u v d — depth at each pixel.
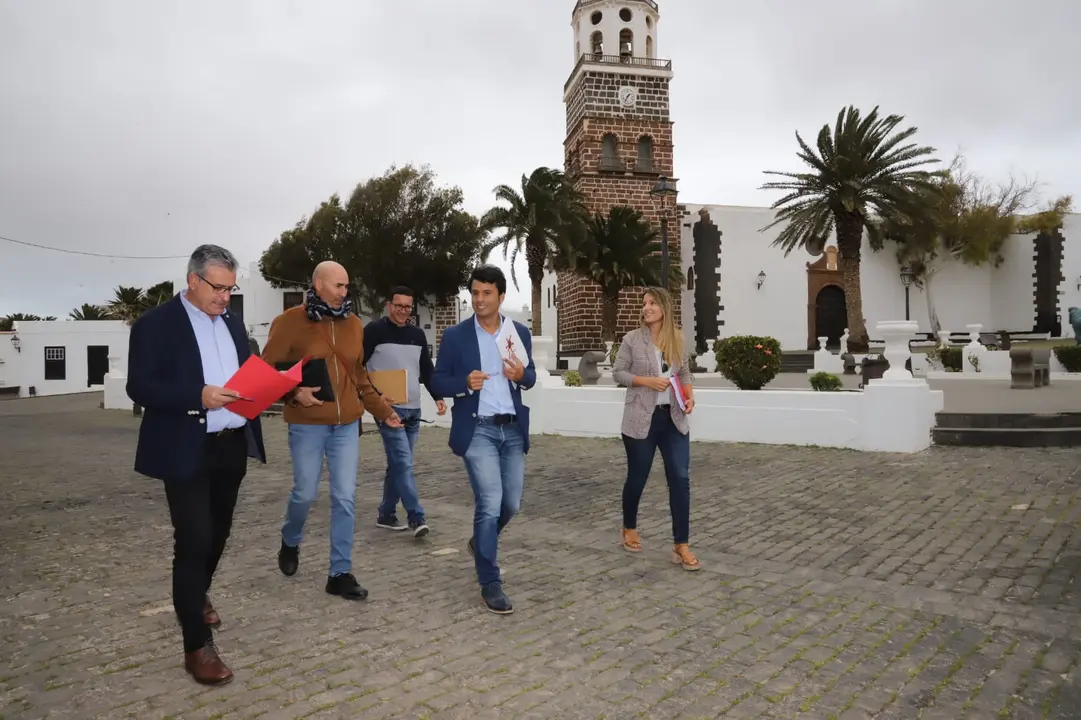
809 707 3.04
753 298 37.78
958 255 40.88
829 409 9.80
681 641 3.74
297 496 4.37
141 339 3.25
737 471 8.48
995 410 10.28
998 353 20.47
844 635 3.79
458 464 9.52
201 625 3.24
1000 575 4.71
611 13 36.50
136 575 4.87
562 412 12.05
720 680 3.29
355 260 35.06
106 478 8.93
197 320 3.44
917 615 4.07
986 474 7.73
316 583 4.69
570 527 6.19
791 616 4.08
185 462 3.21
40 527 6.30
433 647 3.66
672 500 5.04
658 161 36.50
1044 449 8.96
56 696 3.10
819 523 6.16
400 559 5.27
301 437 4.31
